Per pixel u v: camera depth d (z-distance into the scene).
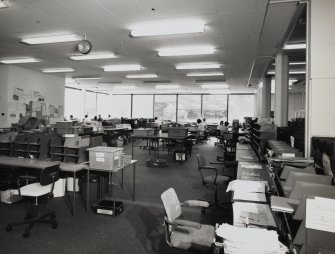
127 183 4.93
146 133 7.71
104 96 16.97
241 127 12.42
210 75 9.55
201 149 10.13
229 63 7.38
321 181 1.90
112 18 4.08
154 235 2.83
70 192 4.19
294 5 3.61
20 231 2.88
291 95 13.34
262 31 4.70
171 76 9.98
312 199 1.16
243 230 1.43
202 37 4.98
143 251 2.50
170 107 16.78
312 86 3.08
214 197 3.98
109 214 3.34
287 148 3.60
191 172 5.93
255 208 1.92
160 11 3.79
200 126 11.75
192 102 16.38
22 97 8.75
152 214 3.41
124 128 10.47
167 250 2.52
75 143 3.68
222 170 5.82
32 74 9.18
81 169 3.34
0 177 3.89
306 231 1.14
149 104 17.17
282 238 1.45
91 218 3.25
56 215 3.32
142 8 3.69
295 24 4.36
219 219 3.25
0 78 8.09
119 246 2.59
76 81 11.81
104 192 4.01
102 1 3.50
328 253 1.10
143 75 9.86
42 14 3.98
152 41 5.30
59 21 4.26
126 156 3.75
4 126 8.09
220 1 3.45
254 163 3.53
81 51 4.96
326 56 3.04
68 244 2.61
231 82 11.19
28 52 6.40
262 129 5.54
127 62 7.45
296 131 3.83
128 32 4.76
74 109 14.12
